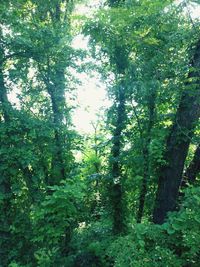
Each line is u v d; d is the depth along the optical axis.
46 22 10.43
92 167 10.49
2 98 9.07
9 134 8.77
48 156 9.14
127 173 8.95
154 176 8.21
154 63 6.87
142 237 5.35
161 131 8.07
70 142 9.31
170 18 6.63
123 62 8.40
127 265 4.98
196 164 8.98
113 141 8.95
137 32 6.72
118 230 9.02
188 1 6.21
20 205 9.17
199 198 5.20
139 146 8.35
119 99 8.67
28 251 8.70
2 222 8.95
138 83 7.17
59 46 8.99
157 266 4.91
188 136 7.26
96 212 9.44
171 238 5.34
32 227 8.72
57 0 10.74
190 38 6.63
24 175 9.03
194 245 4.94
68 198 7.21
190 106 7.40
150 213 8.90
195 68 6.78
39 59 9.09
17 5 9.66
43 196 8.89
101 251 7.63
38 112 9.55
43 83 9.48
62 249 8.55
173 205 7.68
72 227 8.83
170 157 7.73
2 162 8.66
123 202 9.16
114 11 6.66
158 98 7.90
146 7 6.61
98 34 7.04
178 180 7.72
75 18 7.05
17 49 9.01
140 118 8.77
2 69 9.24
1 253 8.71
